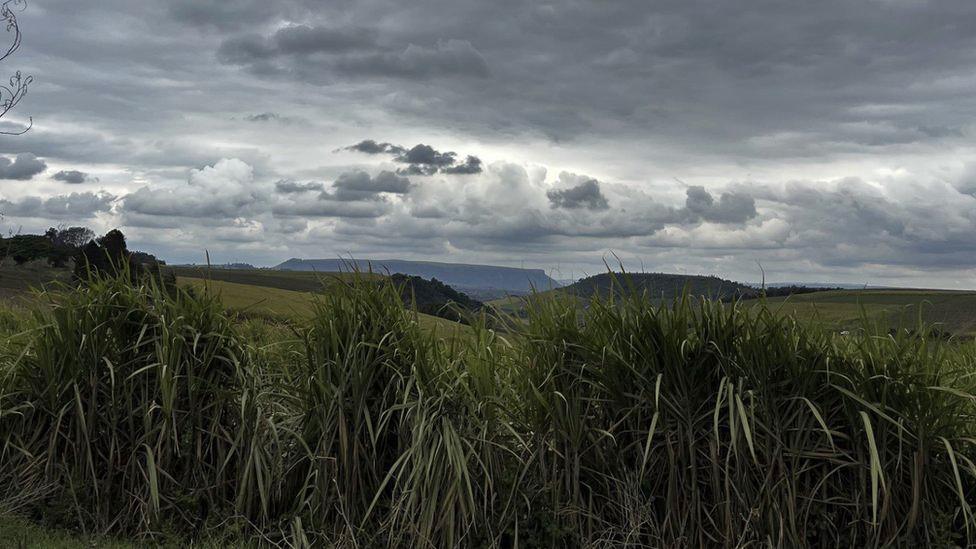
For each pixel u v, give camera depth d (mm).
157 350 4531
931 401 3844
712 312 4164
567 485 4117
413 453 4117
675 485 4016
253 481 4371
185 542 4273
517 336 4531
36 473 4574
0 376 4805
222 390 4539
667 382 4062
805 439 3949
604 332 4258
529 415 4348
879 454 3877
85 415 4641
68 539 4129
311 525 4145
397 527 4098
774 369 4023
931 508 3893
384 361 4410
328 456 4207
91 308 4738
